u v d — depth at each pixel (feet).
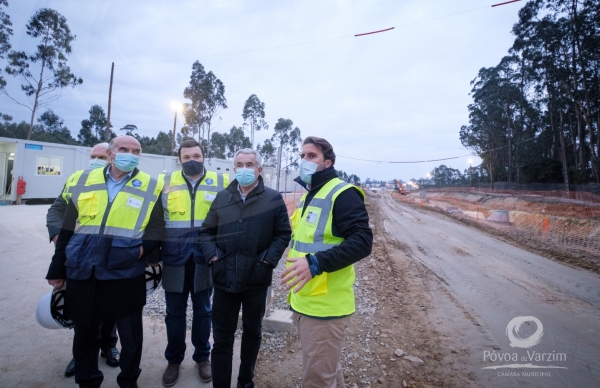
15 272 11.81
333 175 5.59
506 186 94.07
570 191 64.08
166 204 6.47
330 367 4.90
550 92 80.69
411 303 14.15
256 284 6.03
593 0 61.16
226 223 5.96
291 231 6.62
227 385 5.98
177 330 6.89
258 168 6.13
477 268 21.26
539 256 25.57
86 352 5.70
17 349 7.93
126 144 4.78
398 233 35.83
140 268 5.86
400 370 8.50
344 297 4.99
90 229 5.20
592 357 9.78
